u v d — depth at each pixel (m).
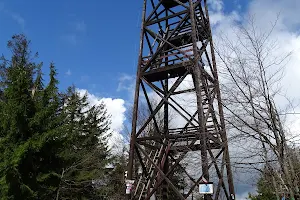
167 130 16.20
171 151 16.33
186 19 16.44
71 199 21.06
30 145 11.42
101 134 28.56
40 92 13.66
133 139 14.92
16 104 12.09
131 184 14.10
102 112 28.80
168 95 14.96
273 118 8.05
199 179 12.57
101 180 25.53
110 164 28.20
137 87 15.85
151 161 14.36
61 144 13.38
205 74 14.39
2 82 16.31
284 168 7.75
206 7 17.61
